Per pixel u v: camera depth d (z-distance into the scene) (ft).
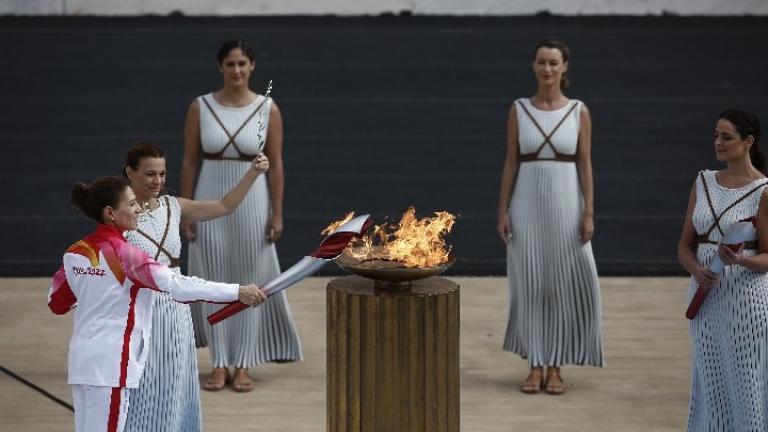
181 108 107.96
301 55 122.72
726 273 43.93
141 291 39.47
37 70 116.67
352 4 137.39
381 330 38.75
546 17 137.59
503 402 54.49
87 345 39.06
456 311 39.60
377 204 86.69
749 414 44.14
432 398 39.22
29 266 75.20
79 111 106.73
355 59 121.80
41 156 96.12
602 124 104.94
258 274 57.47
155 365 41.14
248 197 56.80
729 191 44.32
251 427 51.13
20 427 50.85
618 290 71.61
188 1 136.67
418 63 120.88
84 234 81.05
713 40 127.75
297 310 67.67
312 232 80.94
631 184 91.40
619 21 135.64
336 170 94.02
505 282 73.51
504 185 57.06
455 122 105.40
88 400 39.17
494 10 137.39
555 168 55.88
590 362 56.54
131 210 39.70
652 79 116.26
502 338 63.62
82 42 125.29
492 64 120.47
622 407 53.88
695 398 45.75
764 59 122.11
